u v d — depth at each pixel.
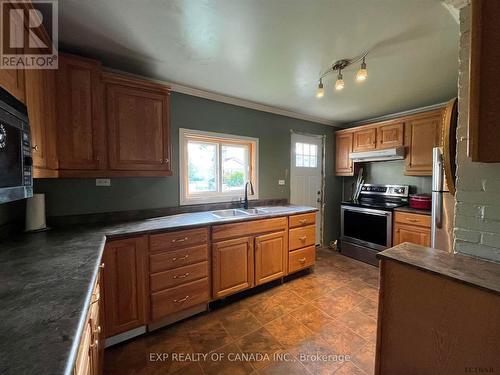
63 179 1.97
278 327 1.93
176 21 1.44
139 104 1.98
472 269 1.04
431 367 1.06
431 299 1.05
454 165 1.37
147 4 1.29
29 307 0.71
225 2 1.28
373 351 1.66
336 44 1.70
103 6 1.29
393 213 3.08
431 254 1.23
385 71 2.14
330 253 3.78
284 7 1.32
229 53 1.82
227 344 1.74
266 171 3.30
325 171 4.03
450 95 2.76
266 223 2.51
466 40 1.25
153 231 1.83
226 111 2.86
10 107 0.92
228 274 2.25
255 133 3.15
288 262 2.72
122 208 2.23
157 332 1.88
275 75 2.22
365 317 2.05
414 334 1.11
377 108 3.29
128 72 2.15
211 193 2.83
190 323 1.99
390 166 3.67
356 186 4.05
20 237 1.55
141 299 1.79
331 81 2.37
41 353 0.52
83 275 0.95
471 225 1.24
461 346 0.97
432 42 1.67
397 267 1.16
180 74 2.21
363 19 1.43
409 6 1.31
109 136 1.85
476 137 0.96
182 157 2.54
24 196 1.05
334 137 4.15
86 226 1.91
